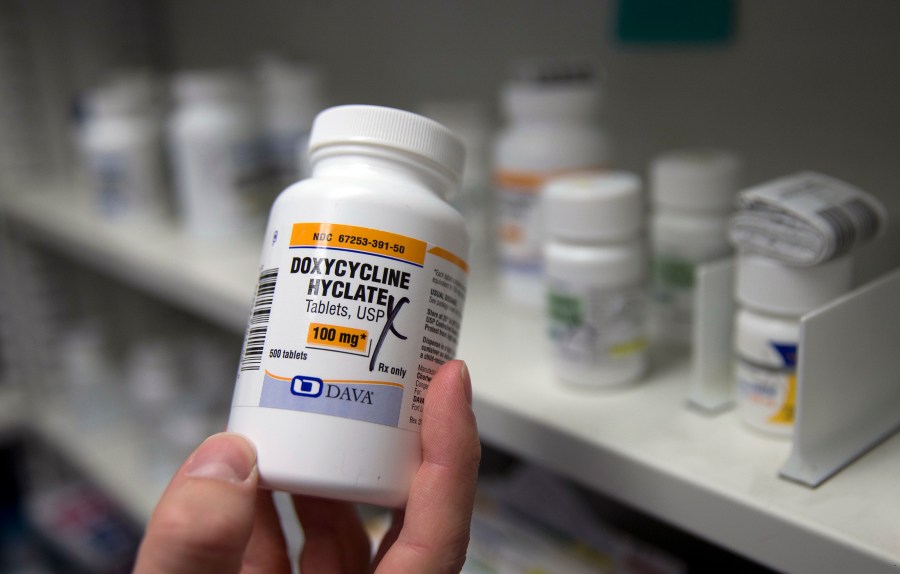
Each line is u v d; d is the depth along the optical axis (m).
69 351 1.03
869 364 0.34
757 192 0.36
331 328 0.30
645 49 0.63
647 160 0.65
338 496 0.30
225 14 1.11
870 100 0.50
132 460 0.94
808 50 0.53
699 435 0.37
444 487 0.31
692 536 0.52
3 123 1.12
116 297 1.22
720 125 0.59
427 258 0.32
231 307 0.62
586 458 0.38
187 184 0.78
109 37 1.19
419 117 0.33
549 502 0.52
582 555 0.47
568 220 0.41
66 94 1.17
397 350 0.31
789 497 0.31
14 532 1.24
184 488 0.29
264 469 0.30
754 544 0.31
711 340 0.40
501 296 0.61
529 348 0.50
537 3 0.71
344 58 0.94
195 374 0.95
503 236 0.57
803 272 0.34
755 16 0.55
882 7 0.48
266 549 0.40
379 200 0.31
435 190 0.34
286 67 0.78
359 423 0.30
